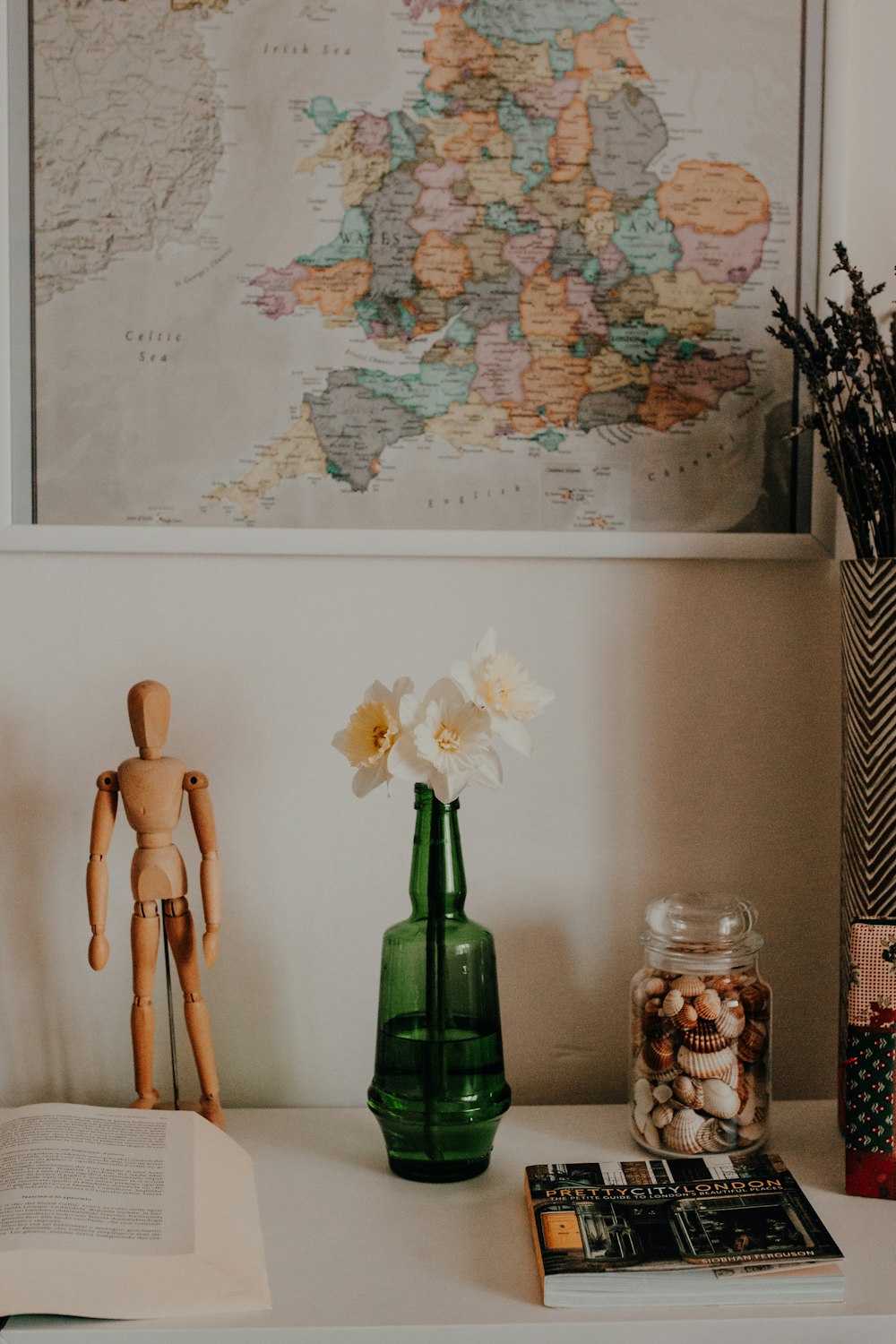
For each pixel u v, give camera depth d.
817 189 0.98
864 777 0.86
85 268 0.94
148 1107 0.88
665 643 1.00
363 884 0.99
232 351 0.95
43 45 0.93
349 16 0.94
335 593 0.97
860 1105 0.80
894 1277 0.70
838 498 0.99
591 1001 1.01
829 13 0.96
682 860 1.01
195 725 0.97
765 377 0.98
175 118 0.94
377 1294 0.68
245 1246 0.71
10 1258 0.65
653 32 0.96
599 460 0.97
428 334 0.96
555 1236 0.70
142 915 0.88
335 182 0.95
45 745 0.97
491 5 0.95
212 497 0.96
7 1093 0.98
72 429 0.95
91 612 0.96
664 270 0.97
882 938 0.80
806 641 1.01
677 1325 0.66
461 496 0.97
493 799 1.00
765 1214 0.72
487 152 0.95
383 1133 0.85
